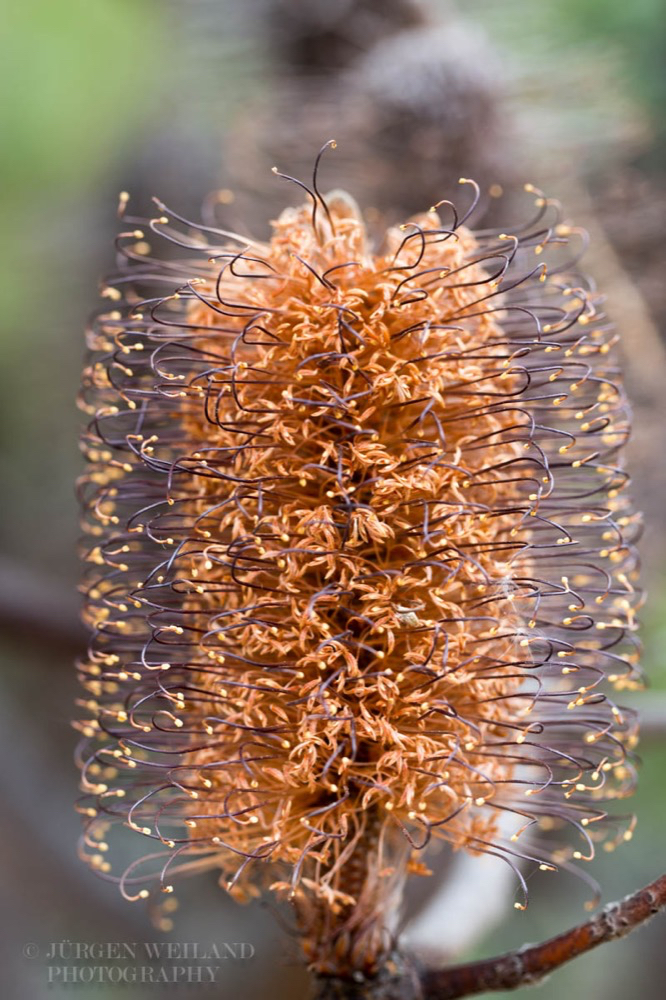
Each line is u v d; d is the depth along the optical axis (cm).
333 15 60
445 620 33
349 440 33
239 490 33
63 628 56
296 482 33
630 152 63
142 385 34
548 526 34
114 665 34
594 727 34
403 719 33
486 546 33
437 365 33
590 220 60
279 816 33
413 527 33
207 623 33
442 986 34
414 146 55
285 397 32
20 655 58
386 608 32
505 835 37
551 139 60
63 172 48
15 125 46
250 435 33
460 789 33
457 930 38
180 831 50
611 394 34
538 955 33
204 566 32
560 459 35
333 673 33
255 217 62
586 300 34
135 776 35
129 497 34
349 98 58
